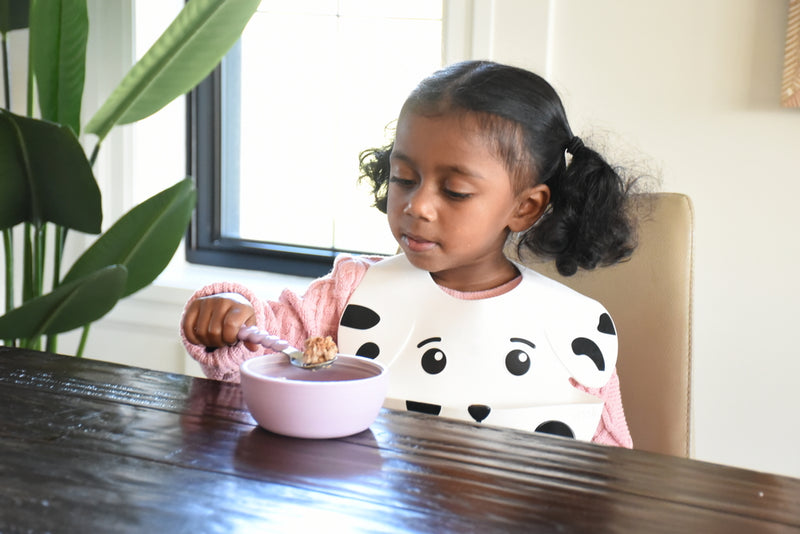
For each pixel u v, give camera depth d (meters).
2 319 1.31
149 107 1.54
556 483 0.55
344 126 2.05
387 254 2.07
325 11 2.01
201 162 2.13
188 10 1.45
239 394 0.70
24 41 2.00
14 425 0.60
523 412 0.91
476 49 1.67
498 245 1.02
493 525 0.48
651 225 1.14
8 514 0.46
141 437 0.59
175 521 0.46
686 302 1.12
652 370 1.12
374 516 0.48
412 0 1.93
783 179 1.52
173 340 1.99
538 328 0.97
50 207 1.44
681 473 0.58
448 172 0.91
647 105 1.58
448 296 0.98
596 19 1.59
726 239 1.57
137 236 1.53
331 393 0.59
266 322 0.94
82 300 1.35
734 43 1.52
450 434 0.64
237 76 2.11
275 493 0.51
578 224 1.07
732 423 1.61
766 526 0.50
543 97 1.00
